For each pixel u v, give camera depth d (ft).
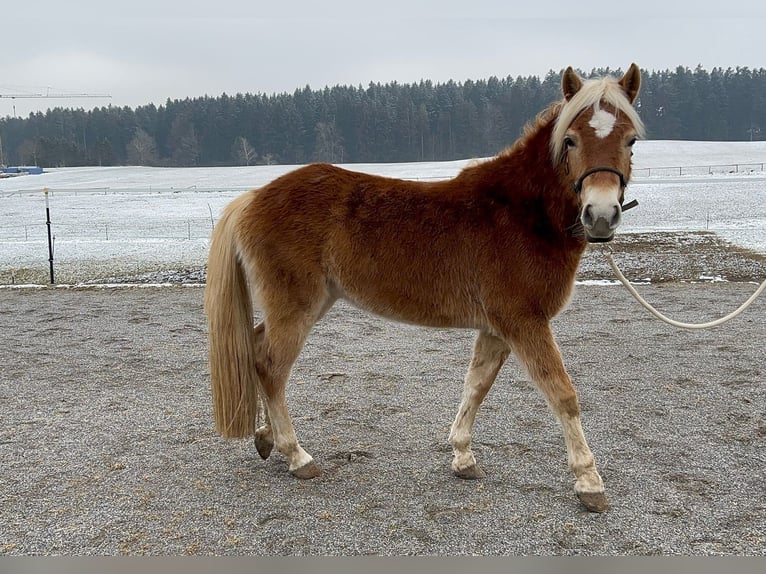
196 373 21.36
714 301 31.60
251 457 14.56
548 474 13.50
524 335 11.93
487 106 318.65
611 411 17.12
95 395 19.03
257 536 11.12
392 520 11.64
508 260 11.94
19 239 61.82
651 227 61.11
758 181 113.80
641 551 10.59
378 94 362.74
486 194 12.51
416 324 13.15
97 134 384.47
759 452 14.39
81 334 27.04
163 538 11.05
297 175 13.29
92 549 10.71
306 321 12.93
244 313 13.07
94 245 56.44
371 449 14.92
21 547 10.75
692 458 14.11
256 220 12.86
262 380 13.12
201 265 46.62
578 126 11.21
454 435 13.41
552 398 11.83
